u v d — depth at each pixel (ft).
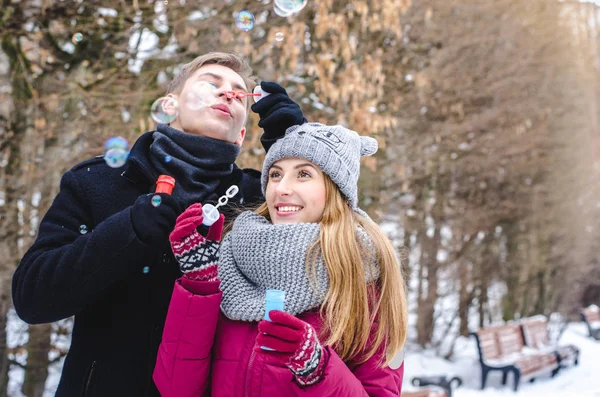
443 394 13.98
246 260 4.75
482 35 23.39
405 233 25.35
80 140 13.87
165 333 4.42
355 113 13.67
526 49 25.93
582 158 30.94
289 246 4.63
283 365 4.23
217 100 5.25
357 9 14.37
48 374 14.89
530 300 34.09
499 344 22.26
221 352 4.58
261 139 5.64
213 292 4.38
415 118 21.79
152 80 14.12
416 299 26.61
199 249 4.33
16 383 15.92
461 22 23.20
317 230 4.76
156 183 4.87
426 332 26.14
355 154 5.36
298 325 3.80
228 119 5.30
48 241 4.76
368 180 20.21
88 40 13.98
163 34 14.14
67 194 5.10
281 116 5.35
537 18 27.02
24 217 13.60
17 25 13.14
